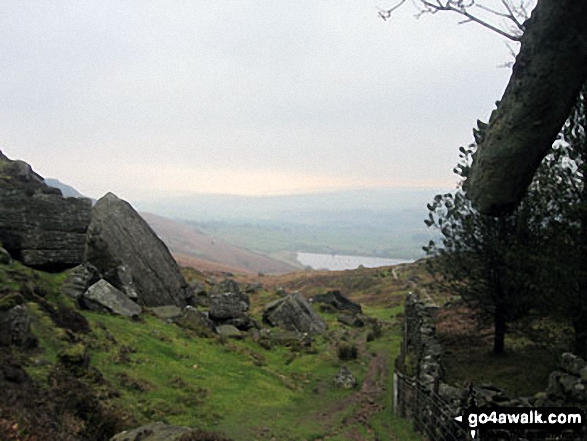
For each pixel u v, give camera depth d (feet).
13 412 31.63
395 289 257.55
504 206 16.07
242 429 49.47
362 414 59.47
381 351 103.71
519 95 14.93
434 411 41.27
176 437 29.81
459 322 99.14
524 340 79.36
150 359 64.03
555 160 51.78
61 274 84.28
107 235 104.22
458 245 71.00
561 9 13.76
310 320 122.11
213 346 82.48
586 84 46.93
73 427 35.76
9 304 49.32
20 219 82.94
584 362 35.29
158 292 106.01
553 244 50.78
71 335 59.16
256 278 381.81
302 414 58.44
